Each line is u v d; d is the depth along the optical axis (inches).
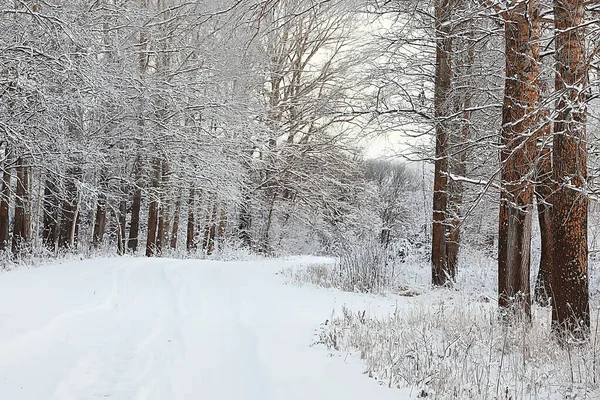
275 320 338.0
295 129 1325.0
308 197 1380.4
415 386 204.4
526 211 342.0
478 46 579.2
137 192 981.2
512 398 198.7
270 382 202.4
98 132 824.3
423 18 579.5
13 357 222.4
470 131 613.6
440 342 289.4
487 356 265.0
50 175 713.6
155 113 894.4
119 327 296.0
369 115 573.3
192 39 817.5
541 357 256.8
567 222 288.4
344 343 274.8
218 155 971.9
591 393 205.8
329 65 1272.1
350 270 567.5
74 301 357.4
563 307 287.7
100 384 196.5
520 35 348.2
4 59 516.7
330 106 728.3
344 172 1371.8
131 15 725.9
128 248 1036.5
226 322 326.6
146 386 196.7
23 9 533.0
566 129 282.7
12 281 435.5
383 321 330.6
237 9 297.4
